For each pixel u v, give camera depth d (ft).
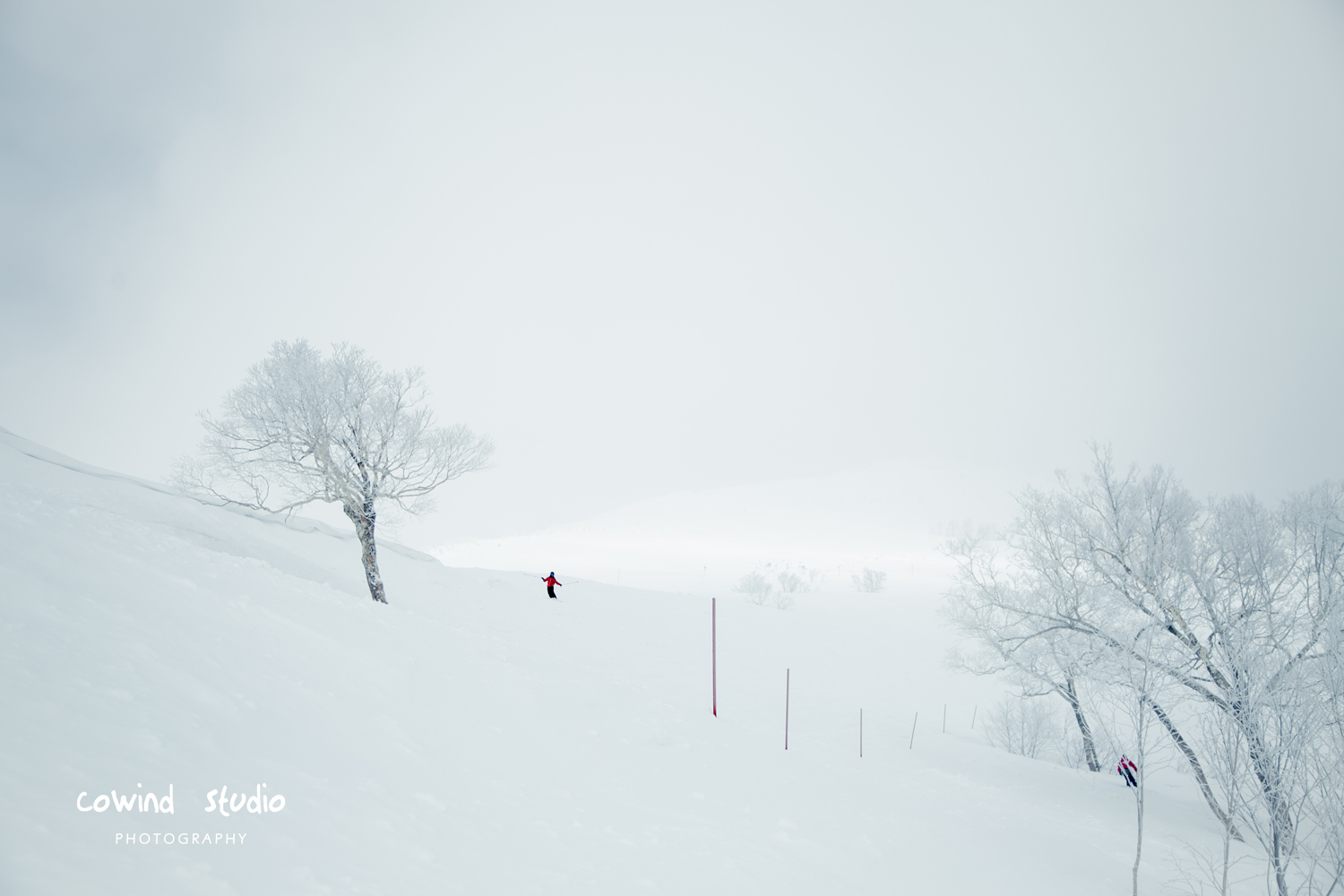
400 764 20.29
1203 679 40.27
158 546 32.91
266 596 32.37
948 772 51.39
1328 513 41.91
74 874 8.38
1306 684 33.27
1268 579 42.14
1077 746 64.49
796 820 29.81
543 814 21.63
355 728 21.24
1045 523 52.44
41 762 10.55
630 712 44.09
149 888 9.01
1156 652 40.55
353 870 12.61
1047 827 38.63
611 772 30.14
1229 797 29.22
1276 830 28.09
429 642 41.55
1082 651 47.42
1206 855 35.83
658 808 26.86
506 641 55.11
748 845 24.58
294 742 17.71
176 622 21.24
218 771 13.89
